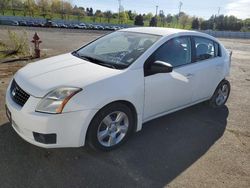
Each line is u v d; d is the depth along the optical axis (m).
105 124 2.98
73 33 26.86
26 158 2.84
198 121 4.21
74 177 2.61
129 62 3.19
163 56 3.49
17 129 2.84
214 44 4.52
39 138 2.65
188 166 2.94
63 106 2.57
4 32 19.44
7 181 2.48
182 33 3.88
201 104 5.01
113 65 3.19
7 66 7.34
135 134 3.60
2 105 4.20
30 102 2.62
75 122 2.64
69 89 2.63
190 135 3.70
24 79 2.93
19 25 34.59
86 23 46.88
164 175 2.75
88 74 2.89
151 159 3.03
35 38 9.14
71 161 2.86
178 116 4.36
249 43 31.38
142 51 3.35
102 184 2.54
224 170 2.91
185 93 3.88
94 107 2.70
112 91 2.82
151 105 3.38
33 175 2.59
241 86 6.77
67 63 3.30
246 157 3.21
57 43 15.14
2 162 2.74
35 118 2.55
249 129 4.04
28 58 8.84
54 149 3.04
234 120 4.36
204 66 4.14
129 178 2.66
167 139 3.53
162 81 3.39
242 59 12.91
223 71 4.62
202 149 3.34
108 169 2.77
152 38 3.63
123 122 3.17
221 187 2.62
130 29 4.23
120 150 3.16
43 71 3.04
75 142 2.72
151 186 2.57
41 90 2.63
